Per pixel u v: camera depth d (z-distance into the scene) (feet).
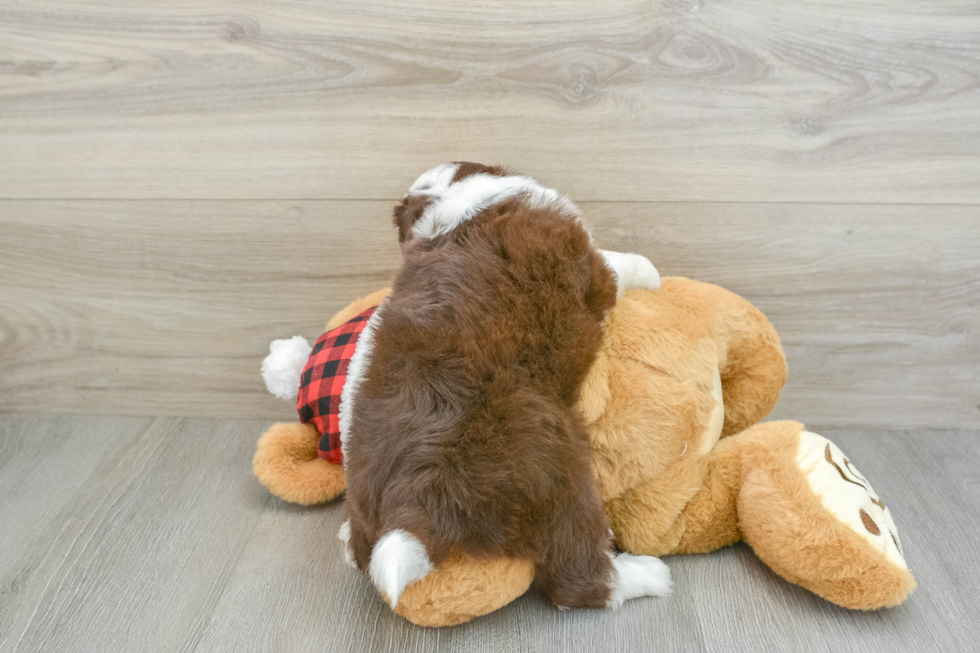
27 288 3.79
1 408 4.00
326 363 3.19
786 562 2.57
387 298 2.62
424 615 2.44
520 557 2.37
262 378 3.97
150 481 3.52
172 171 3.51
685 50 3.15
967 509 3.21
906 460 3.58
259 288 3.75
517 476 2.23
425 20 3.15
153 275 3.75
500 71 3.23
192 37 3.24
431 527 2.17
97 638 2.61
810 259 3.51
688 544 2.86
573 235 2.53
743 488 2.74
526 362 2.32
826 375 3.76
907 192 3.36
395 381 2.35
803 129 3.27
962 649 2.48
